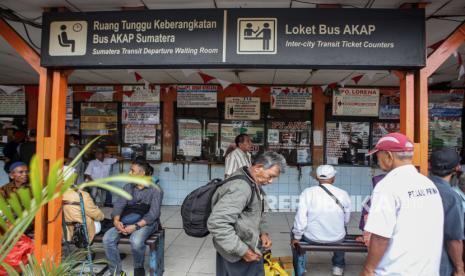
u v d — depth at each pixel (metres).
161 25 3.22
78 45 3.30
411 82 3.25
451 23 3.77
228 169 4.73
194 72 6.29
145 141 7.60
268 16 3.16
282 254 4.69
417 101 3.25
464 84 7.15
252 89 7.26
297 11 3.15
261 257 2.46
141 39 3.24
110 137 7.64
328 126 7.39
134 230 3.64
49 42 3.32
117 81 7.37
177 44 3.21
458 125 7.28
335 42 3.12
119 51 3.26
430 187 1.94
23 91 7.78
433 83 7.19
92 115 7.66
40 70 3.44
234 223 2.34
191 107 7.54
